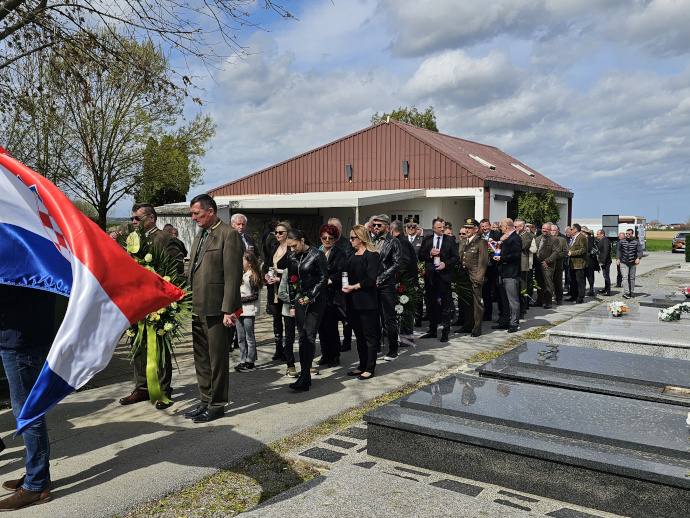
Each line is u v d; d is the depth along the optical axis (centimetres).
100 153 1850
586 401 423
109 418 512
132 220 593
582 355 579
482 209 2116
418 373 666
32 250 337
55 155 1738
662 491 303
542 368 530
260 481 378
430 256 953
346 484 342
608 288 1480
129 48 959
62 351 297
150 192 2291
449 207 2341
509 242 925
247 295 686
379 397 575
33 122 1498
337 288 706
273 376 663
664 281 1473
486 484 358
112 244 329
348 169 2505
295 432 471
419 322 981
